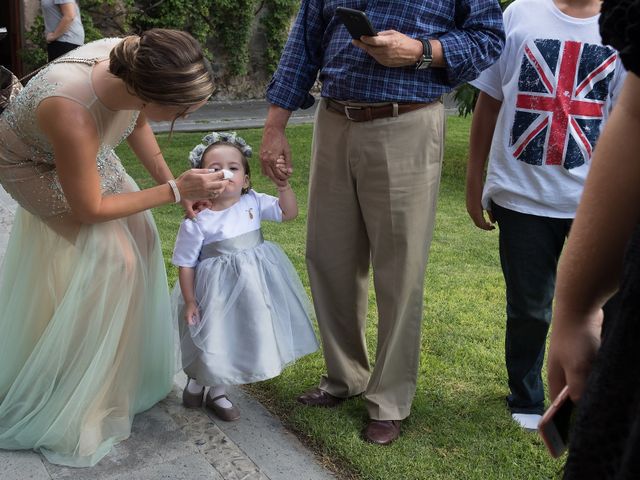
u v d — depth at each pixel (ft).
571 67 8.23
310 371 10.29
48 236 8.20
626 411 2.93
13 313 8.51
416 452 8.39
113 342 8.07
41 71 7.56
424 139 7.97
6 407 8.34
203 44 39.11
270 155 8.72
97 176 7.50
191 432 8.69
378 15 7.77
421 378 10.27
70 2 25.89
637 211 3.20
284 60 8.63
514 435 8.86
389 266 8.35
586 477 3.07
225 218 8.66
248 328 8.46
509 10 8.60
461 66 7.70
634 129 3.13
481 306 13.35
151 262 8.88
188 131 29.73
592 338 3.49
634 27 2.88
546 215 8.45
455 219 19.94
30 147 7.61
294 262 14.88
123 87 7.15
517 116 8.47
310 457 8.34
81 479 7.71
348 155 8.23
